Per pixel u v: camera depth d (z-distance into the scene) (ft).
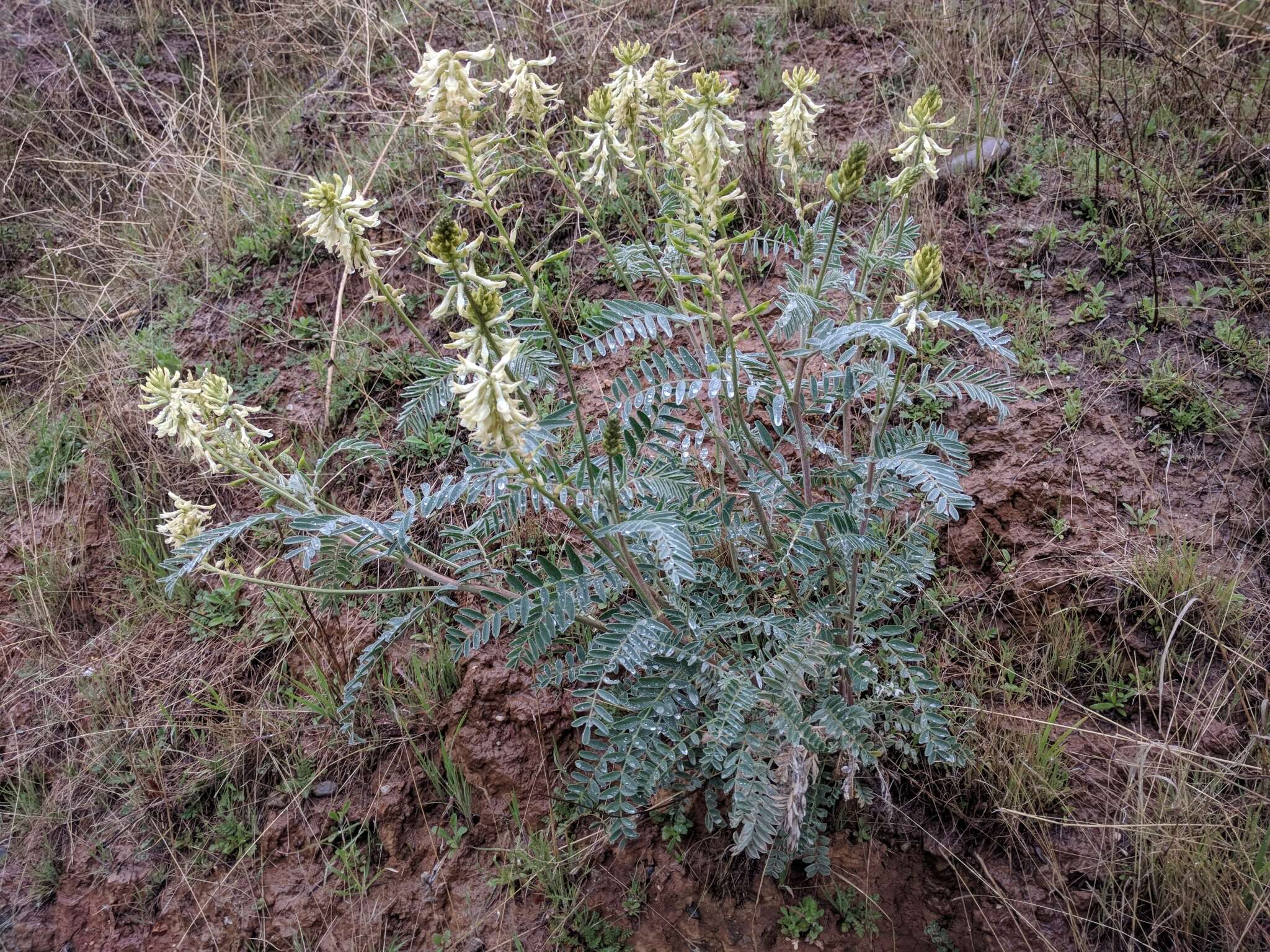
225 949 9.20
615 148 7.23
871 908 8.36
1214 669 8.75
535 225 13.17
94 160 17.72
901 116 13.57
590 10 16.06
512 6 16.85
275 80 18.24
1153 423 10.21
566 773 9.12
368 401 12.09
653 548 7.80
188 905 9.50
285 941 9.12
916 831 8.52
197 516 7.64
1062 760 8.55
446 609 10.18
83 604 11.69
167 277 14.56
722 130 6.36
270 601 10.90
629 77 7.10
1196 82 12.97
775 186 12.27
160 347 13.35
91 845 10.03
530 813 9.16
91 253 15.94
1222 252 11.23
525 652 6.68
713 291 6.20
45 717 10.94
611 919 8.64
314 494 7.49
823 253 7.83
